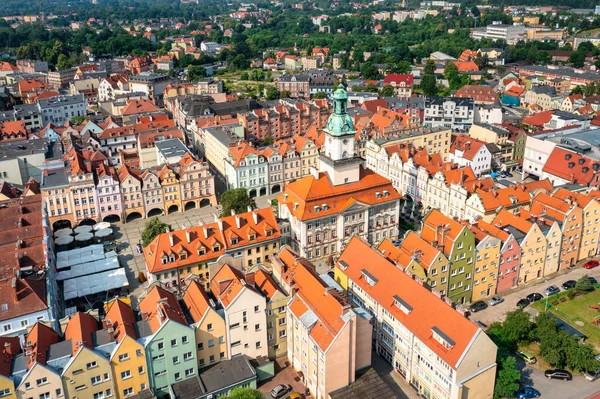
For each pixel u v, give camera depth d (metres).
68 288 149.25
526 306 141.75
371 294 121.38
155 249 142.62
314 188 161.62
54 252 172.12
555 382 115.94
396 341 115.94
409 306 111.69
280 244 158.38
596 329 132.75
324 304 109.38
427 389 108.25
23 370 95.81
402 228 192.00
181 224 197.38
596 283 151.62
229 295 113.31
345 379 106.12
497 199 170.38
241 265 127.25
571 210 154.62
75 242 183.38
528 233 147.62
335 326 104.12
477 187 178.88
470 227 143.75
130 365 102.81
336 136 159.25
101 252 168.88
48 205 189.00
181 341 106.31
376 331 122.81
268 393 112.19
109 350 101.69
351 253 133.25
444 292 134.38
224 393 107.56
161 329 103.44
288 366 119.88
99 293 154.25
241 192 181.75
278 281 126.62
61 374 96.81
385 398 104.19
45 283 129.12
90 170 196.12
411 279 115.94
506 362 108.06
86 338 101.38
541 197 165.25
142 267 169.00
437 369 103.81
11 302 118.94
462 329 101.94
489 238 139.62
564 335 120.12
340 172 163.00
